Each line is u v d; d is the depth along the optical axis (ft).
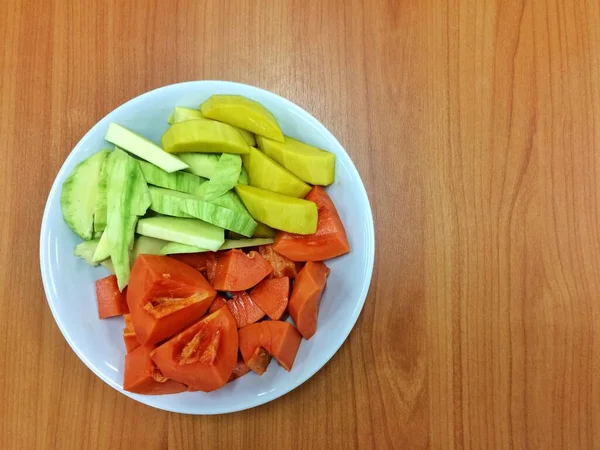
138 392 2.38
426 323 2.71
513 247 2.73
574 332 2.70
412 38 2.80
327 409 2.69
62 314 2.41
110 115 2.41
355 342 2.70
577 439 2.66
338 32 2.81
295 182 2.41
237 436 2.68
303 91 2.79
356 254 2.46
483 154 2.76
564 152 2.76
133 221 2.34
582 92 2.78
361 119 2.78
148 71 2.78
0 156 2.69
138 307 2.24
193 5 2.81
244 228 2.37
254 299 2.45
